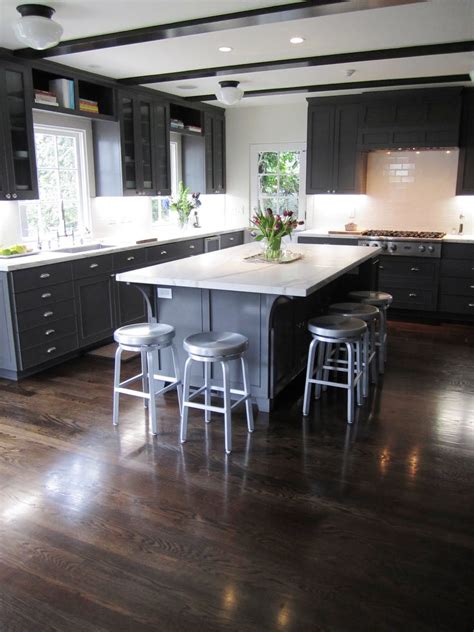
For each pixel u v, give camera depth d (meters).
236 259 4.24
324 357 4.03
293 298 3.88
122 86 5.49
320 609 1.93
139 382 4.25
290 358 3.94
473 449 3.11
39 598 2.00
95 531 2.39
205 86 5.86
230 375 3.70
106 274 5.05
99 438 3.27
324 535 2.34
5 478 2.83
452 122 5.84
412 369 4.48
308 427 3.41
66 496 2.66
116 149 5.57
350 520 2.45
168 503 2.59
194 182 7.20
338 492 2.68
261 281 3.28
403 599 1.98
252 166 7.48
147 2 3.22
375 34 3.92
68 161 5.49
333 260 4.19
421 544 2.29
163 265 3.95
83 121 5.53
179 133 6.62
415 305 6.20
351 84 5.75
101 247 5.42
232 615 1.91
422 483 2.75
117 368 3.41
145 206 6.64
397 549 2.25
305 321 4.23
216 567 2.15
